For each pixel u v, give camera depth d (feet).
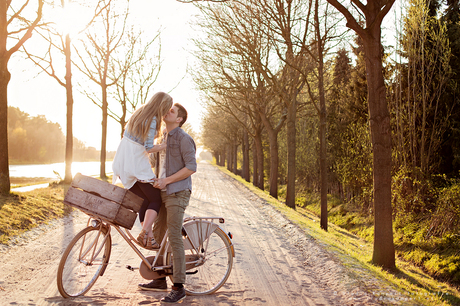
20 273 13.84
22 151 317.22
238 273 15.79
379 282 14.88
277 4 37.99
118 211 10.84
